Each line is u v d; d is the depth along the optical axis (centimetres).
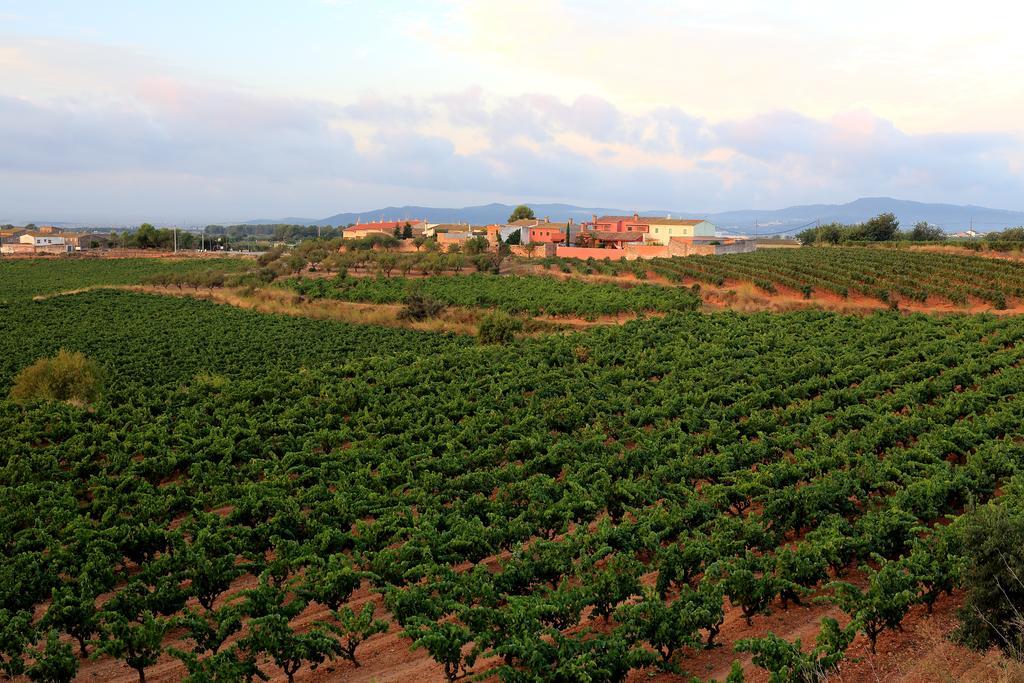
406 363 4741
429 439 2883
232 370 4909
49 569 1719
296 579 1648
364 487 2298
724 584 1454
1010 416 2647
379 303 7469
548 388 3675
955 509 2047
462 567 1886
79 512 2284
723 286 7325
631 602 1616
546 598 1410
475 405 3394
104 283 9719
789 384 3725
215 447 2791
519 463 2631
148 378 4666
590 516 2019
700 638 1304
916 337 4600
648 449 2523
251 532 1955
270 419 3338
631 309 6462
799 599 1552
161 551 1959
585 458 2486
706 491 2106
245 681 1329
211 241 17900
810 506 1880
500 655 1354
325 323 6588
